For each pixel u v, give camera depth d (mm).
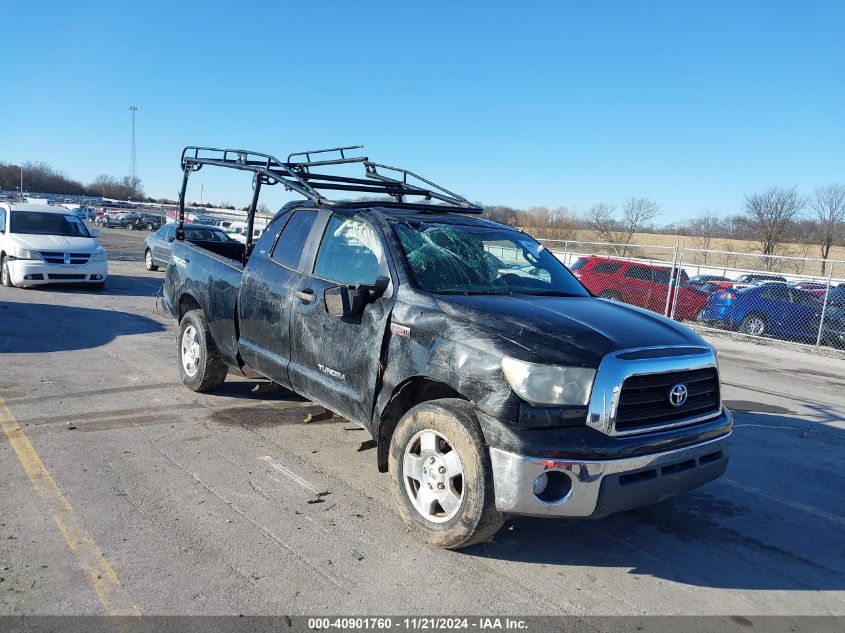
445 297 4070
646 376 3551
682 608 3383
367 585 3379
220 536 3795
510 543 3979
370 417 4301
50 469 4609
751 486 5297
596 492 3359
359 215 4863
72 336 9477
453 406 3686
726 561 3949
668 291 17547
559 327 3707
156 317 11742
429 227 4801
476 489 3506
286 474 4797
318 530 3953
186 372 6789
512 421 3418
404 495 3938
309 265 5102
